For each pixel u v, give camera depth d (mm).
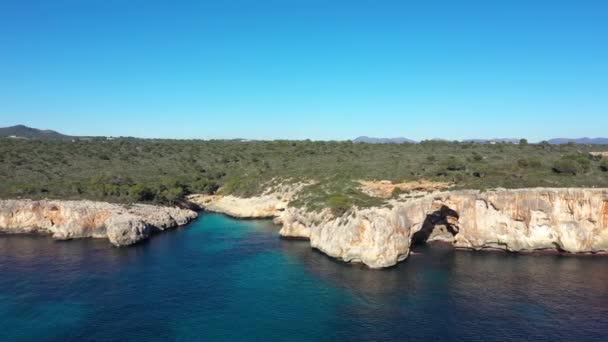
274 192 119688
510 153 138250
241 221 112375
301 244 85875
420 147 172875
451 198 79812
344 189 96500
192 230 100438
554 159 116312
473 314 51938
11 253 78125
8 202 96625
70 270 68562
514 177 88875
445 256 75438
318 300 56469
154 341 46250
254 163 161750
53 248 81812
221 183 146250
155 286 61656
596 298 56406
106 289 60469
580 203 76938
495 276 64812
